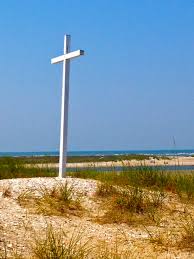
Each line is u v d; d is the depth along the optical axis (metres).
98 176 13.98
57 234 8.02
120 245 7.91
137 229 9.12
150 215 10.00
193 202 11.51
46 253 6.71
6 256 6.67
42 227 8.51
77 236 8.19
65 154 12.75
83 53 12.63
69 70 13.10
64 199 10.34
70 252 6.95
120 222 9.47
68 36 13.20
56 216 9.38
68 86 13.03
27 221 8.73
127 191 11.02
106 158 44.16
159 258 7.29
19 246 7.23
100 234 8.52
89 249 7.30
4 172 14.82
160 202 10.94
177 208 10.86
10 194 10.51
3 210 9.29
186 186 12.47
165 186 12.71
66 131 12.84
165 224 9.54
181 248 7.83
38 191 10.79
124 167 13.80
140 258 7.24
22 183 11.29
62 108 12.89
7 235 7.67
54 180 11.68
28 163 17.53
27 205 9.85
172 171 14.53
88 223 9.22
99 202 10.62
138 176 13.03
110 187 11.29
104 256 7.00
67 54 13.01
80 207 10.18
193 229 8.47
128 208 10.20
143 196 11.02
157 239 8.27
